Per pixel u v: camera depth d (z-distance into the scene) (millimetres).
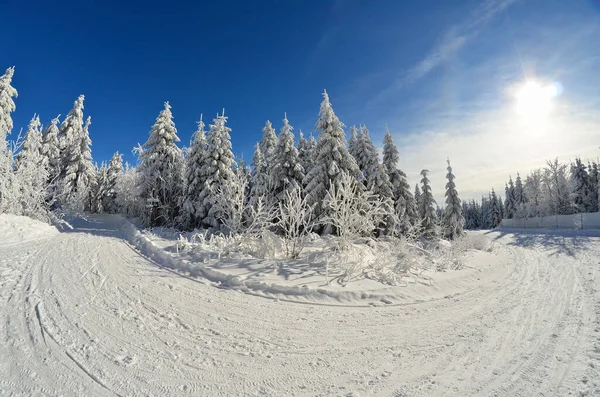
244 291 6930
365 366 3748
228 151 19734
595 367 3527
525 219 38688
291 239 10469
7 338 4094
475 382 3328
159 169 21250
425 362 3838
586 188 38938
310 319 5461
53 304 5418
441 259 10969
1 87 21828
